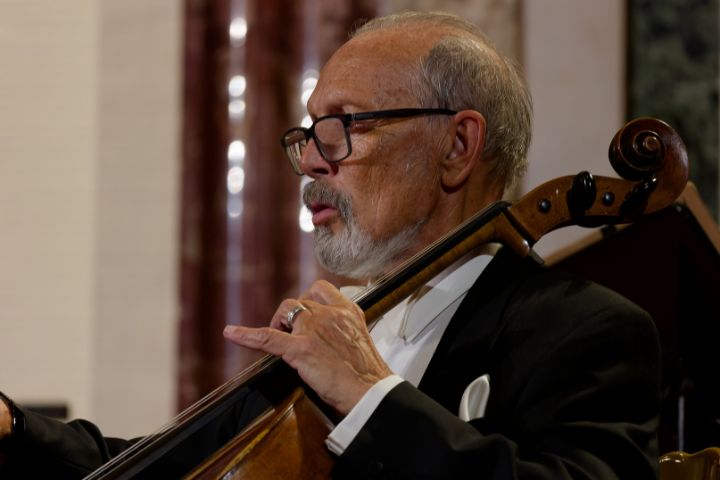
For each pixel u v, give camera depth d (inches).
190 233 381.7
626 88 381.4
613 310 183.3
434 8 378.9
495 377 184.7
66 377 393.7
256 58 381.1
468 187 208.4
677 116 379.2
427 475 160.4
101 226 396.5
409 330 200.1
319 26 379.2
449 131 206.4
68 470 202.5
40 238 397.7
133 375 390.6
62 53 402.3
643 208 191.0
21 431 196.7
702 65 379.2
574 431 169.2
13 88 401.7
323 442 167.0
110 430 390.3
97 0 403.2
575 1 384.8
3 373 394.6
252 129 380.5
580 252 228.4
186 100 384.2
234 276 379.2
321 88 210.4
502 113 211.3
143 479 202.4
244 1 383.6
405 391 166.7
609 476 163.3
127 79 398.9
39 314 395.9
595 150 382.3
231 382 185.3
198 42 384.8
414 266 185.6
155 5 400.2
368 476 162.6
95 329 393.7
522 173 218.8
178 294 382.0
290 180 380.2
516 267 200.4
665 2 382.0
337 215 204.2
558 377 177.2
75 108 400.5
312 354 166.7
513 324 187.6
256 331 168.1
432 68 207.2
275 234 379.9
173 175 394.6
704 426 232.5
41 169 399.9
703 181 375.6
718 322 231.0
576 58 383.6
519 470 160.6
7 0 403.2
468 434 163.8
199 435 207.2
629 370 178.9
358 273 207.2
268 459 163.5
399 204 202.8
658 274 226.4
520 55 381.4
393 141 203.8
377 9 378.9
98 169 398.3
